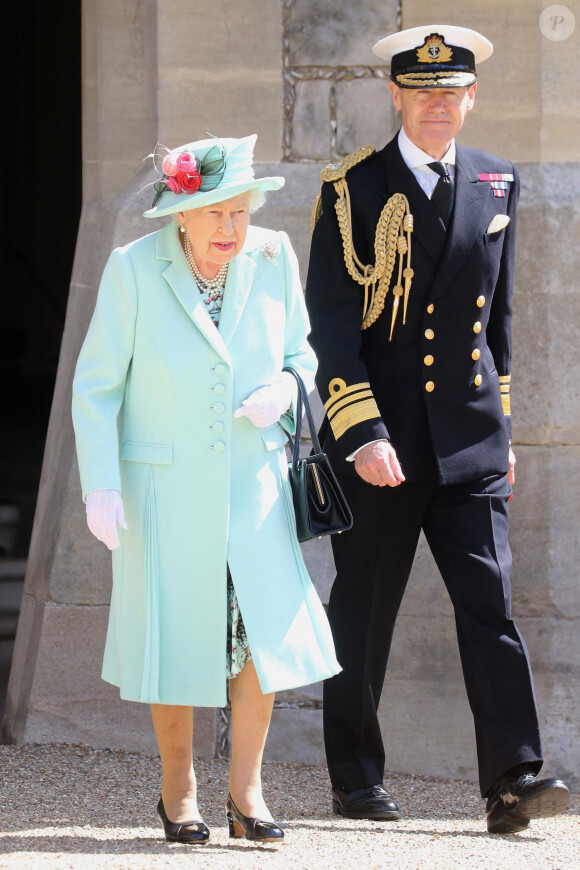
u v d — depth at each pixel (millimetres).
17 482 37312
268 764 16516
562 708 16359
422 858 12586
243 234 12195
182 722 12664
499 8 16859
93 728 16891
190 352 12219
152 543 12266
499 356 14352
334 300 13844
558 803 13133
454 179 13750
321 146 17266
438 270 13562
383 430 13391
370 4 17109
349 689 14188
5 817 13703
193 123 17219
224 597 12164
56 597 17125
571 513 16641
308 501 12562
